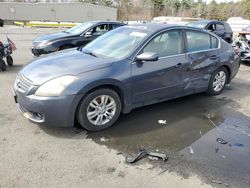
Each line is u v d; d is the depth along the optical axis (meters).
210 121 4.48
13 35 19.12
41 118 3.67
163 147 3.61
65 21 48.88
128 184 2.87
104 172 3.05
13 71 7.58
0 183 2.82
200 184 2.90
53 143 3.61
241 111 4.97
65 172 3.03
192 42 5.02
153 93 4.48
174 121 4.43
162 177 3.00
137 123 4.30
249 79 7.50
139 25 4.99
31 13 46.66
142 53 4.18
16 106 4.82
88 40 9.42
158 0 76.06
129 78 4.07
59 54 4.62
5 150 3.41
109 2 72.44
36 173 3.00
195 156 3.41
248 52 9.11
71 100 3.60
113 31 5.16
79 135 3.84
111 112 4.08
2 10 45.16
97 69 3.84
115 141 3.72
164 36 4.58
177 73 4.73
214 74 5.57
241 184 2.91
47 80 3.61
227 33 13.84
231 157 3.41
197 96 5.72
